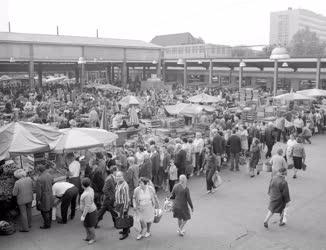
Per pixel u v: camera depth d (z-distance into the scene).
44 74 79.44
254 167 15.70
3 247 9.44
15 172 10.31
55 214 11.11
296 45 75.88
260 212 11.90
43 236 10.09
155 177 13.41
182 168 14.07
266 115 26.45
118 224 9.77
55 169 12.87
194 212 11.85
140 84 52.34
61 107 27.38
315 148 20.89
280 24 99.31
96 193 11.29
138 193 9.77
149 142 14.81
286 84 50.62
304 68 47.47
